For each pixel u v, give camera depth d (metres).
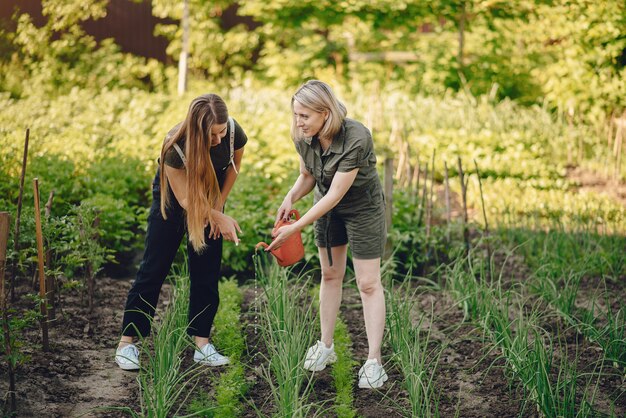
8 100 11.48
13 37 12.70
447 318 5.14
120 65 14.67
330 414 3.72
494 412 3.78
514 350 4.12
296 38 16.23
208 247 4.17
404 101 12.10
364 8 13.51
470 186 8.75
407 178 8.24
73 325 4.79
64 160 7.35
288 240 3.96
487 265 6.30
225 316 4.73
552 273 5.76
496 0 13.02
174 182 3.86
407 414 3.68
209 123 3.67
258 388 4.02
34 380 3.93
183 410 3.72
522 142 9.91
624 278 6.07
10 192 6.17
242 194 6.72
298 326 4.19
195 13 15.41
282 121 9.73
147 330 4.25
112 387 3.96
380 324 4.00
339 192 3.72
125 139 8.77
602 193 8.76
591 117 11.47
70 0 12.36
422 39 15.30
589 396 3.95
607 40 11.55
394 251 5.57
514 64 14.17
